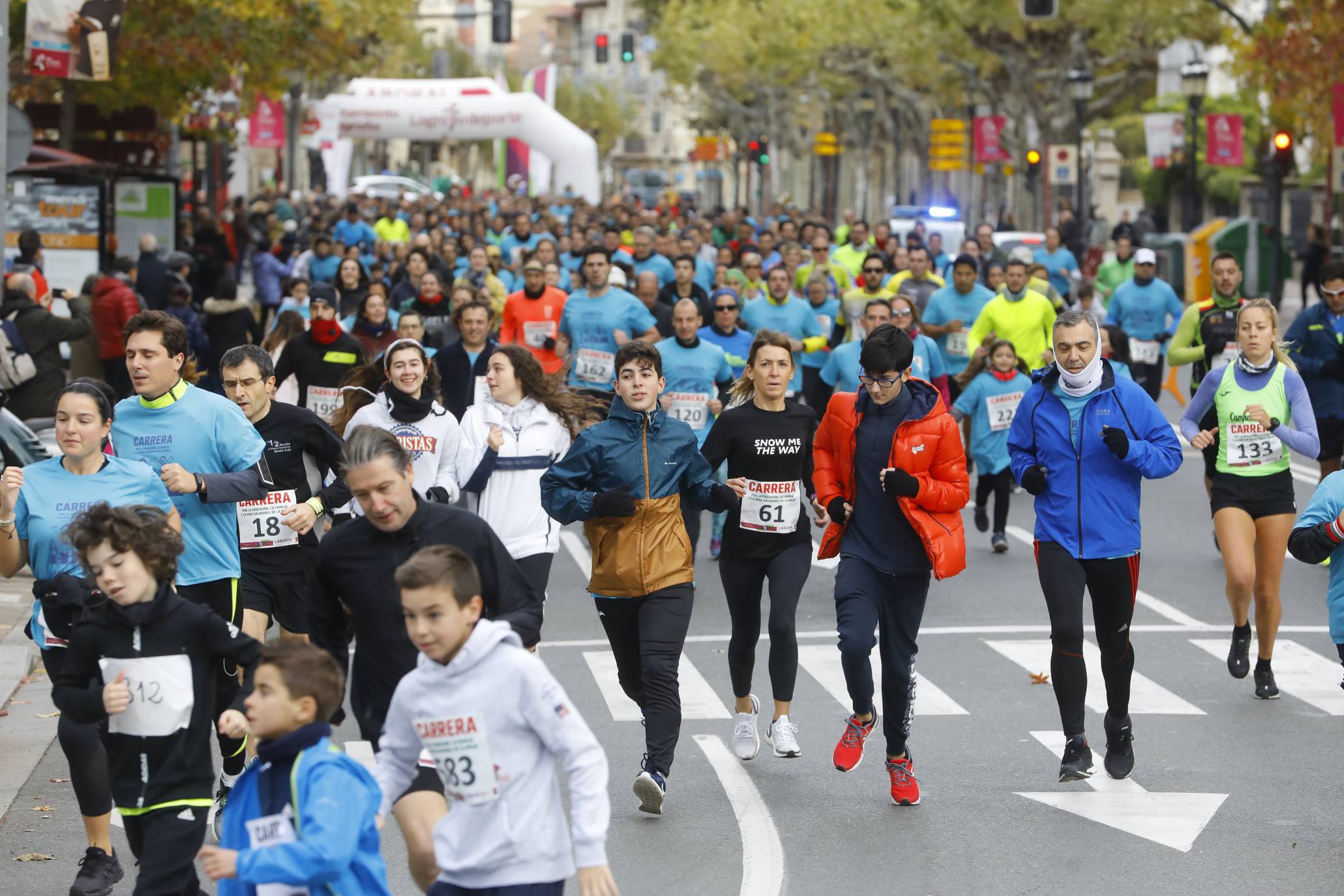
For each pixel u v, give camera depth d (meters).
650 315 23.88
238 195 89.12
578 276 33.47
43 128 53.66
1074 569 13.02
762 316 27.38
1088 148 100.81
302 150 120.31
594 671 17.39
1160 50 86.00
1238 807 12.81
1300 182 89.44
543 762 8.17
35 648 17.94
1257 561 16.11
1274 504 16.05
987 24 80.56
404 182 121.31
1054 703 16.02
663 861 11.61
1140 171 105.56
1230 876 11.34
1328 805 12.87
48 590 10.98
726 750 14.45
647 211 77.88
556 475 12.64
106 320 31.58
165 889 9.41
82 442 11.16
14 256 36.97
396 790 8.45
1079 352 12.90
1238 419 16.05
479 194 121.31
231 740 11.56
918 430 12.62
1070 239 69.25
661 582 12.65
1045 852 11.81
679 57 126.81
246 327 32.56
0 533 11.13
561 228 53.06
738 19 118.88
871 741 14.74
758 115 127.88
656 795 12.26
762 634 19.19
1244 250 63.41
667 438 12.77
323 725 7.83
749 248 39.59
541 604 10.05
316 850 7.55
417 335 20.91
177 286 32.78
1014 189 100.12
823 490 12.95
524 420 15.25
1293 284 83.56
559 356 24.06
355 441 9.64
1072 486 13.02
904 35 87.50
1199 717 15.48
